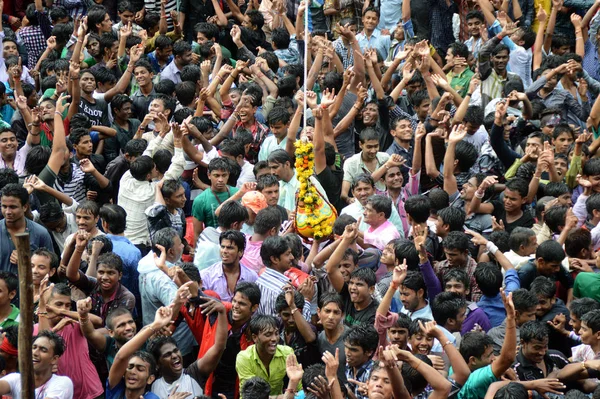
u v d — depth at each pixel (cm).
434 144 2236
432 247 1892
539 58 2805
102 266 1692
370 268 1788
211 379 1594
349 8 3152
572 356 1634
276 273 1692
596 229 1955
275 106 2369
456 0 3088
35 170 2119
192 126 2166
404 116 2331
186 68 2591
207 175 2173
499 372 1477
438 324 1652
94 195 2114
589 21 2975
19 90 2566
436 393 1429
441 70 2545
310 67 2709
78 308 1537
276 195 1925
